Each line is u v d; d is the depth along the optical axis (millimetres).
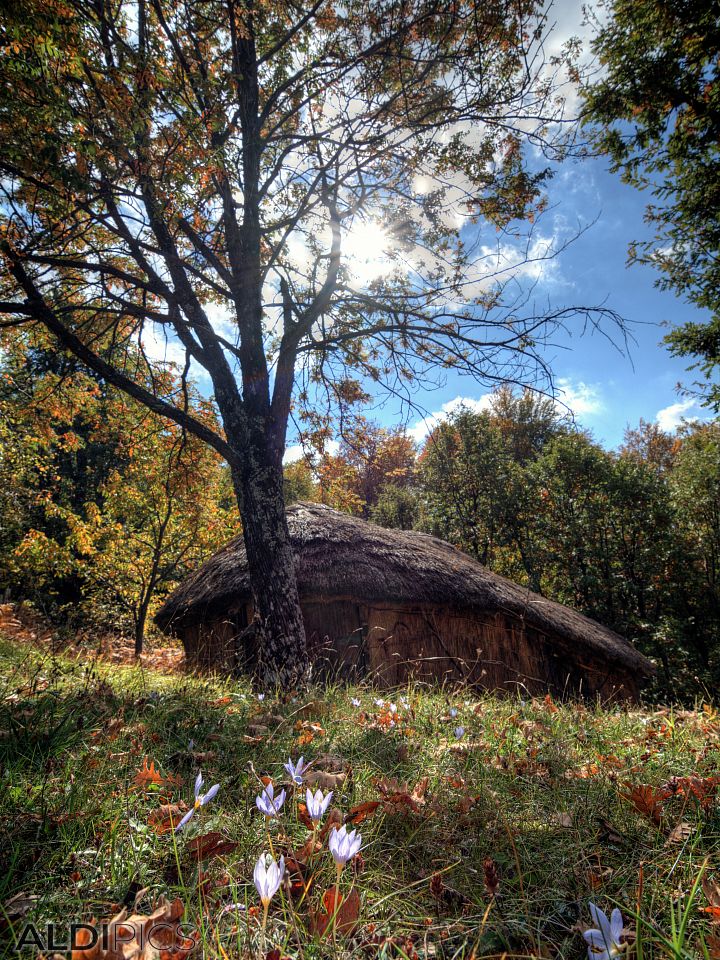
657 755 3430
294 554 8336
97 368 6684
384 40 7098
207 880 1722
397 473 9836
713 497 18672
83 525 16125
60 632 8422
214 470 10781
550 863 2076
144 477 14906
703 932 1586
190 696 4496
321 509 10289
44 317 6414
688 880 1898
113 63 5676
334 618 8125
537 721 4535
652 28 12703
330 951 1449
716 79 12328
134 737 3193
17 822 2033
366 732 3637
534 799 2715
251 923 1575
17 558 17516
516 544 20344
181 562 18938
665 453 36594
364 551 8859
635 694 11148
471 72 7094
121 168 5602
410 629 8461
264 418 7281
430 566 9125
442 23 6992
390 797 2455
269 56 7305
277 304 7348
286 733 3514
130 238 7090
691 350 14273
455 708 4684
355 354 8352
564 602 19172
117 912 1589
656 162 13664
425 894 1882
